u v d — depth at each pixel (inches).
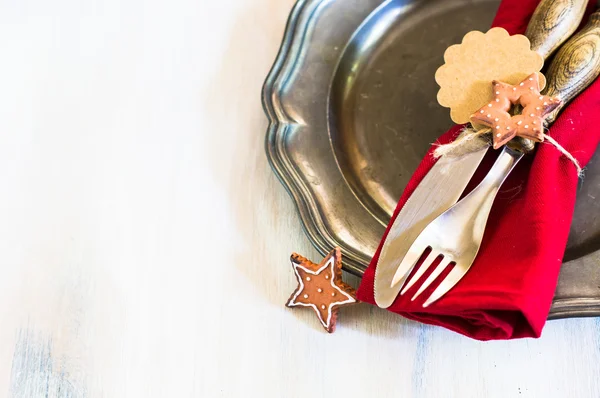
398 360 29.7
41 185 33.1
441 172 28.5
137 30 35.2
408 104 32.0
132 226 32.2
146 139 33.4
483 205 28.3
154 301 31.2
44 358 31.0
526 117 27.6
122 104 34.1
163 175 32.8
